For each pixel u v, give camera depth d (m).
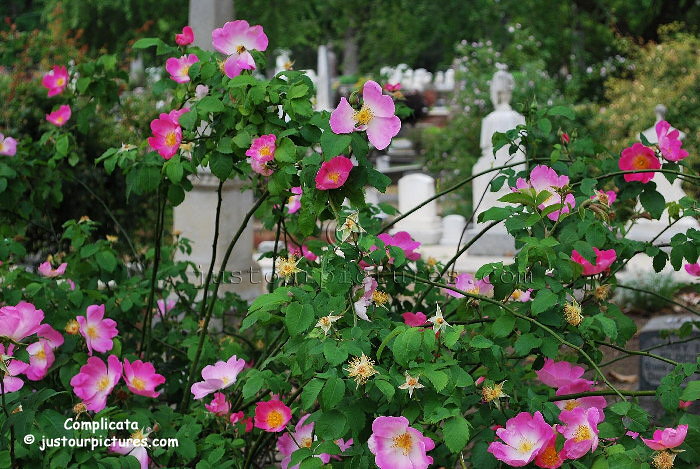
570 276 2.71
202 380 3.58
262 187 3.57
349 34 30.42
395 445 2.28
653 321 6.29
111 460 2.59
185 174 3.30
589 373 4.25
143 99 9.70
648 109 14.31
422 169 18.62
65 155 3.84
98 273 3.89
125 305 3.63
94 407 2.85
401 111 3.50
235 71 3.00
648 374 6.00
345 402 2.43
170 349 3.92
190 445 2.86
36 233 7.59
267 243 8.63
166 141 3.05
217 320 4.82
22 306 2.47
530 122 3.43
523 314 2.79
